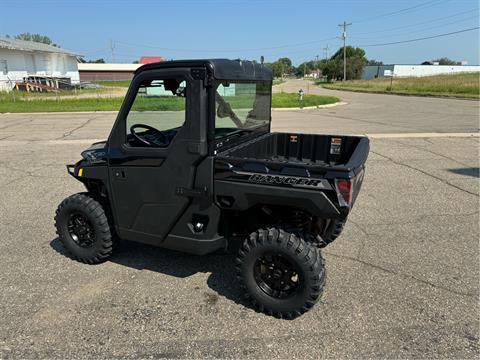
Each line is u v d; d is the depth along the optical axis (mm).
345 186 2668
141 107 3213
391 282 3611
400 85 44594
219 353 2707
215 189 3076
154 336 2883
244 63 3424
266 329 2965
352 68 87125
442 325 2996
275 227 3072
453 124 14117
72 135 12266
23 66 39594
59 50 48062
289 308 3012
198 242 3273
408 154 8930
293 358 2656
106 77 71750
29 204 5770
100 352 2717
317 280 2896
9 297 3379
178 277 3719
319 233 3812
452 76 55594
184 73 2914
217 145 3143
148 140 3273
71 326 2992
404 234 4656
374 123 14828
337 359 2646
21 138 11672
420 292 3445
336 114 18750
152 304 3283
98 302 3307
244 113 3621
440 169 7598
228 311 3189
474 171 7430
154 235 3477
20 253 4215
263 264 3117
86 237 3943
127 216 3562
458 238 4535
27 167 8000
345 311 3176
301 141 4340
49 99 26500
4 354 2693
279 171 2844
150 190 3336
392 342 2809
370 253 4180
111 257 4070
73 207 3822
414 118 16375
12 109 20922
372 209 5473
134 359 2648
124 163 3400
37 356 2678
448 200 5828
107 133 12656
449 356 2670
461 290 3475
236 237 3596
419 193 6160
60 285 3572
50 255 4168
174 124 3119
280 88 54500
